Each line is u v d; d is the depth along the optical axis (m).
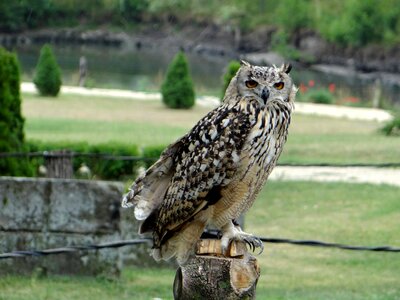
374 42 69.19
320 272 15.73
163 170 6.56
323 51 71.44
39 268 13.76
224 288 5.61
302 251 17.33
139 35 81.88
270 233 18.50
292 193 21.62
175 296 5.75
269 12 79.25
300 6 73.75
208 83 56.19
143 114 37.22
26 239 13.68
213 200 6.68
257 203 20.77
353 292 14.25
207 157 6.68
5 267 13.73
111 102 40.75
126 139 29.56
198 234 6.58
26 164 17.42
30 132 30.52
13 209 13.69
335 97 49.03
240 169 6.75
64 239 13.68
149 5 83.06
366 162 25.84
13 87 17.30
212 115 6.91
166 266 14.87
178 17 83.19
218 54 77.38
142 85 51.25
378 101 44.12
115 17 83.44
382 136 31.52
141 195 6.50
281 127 7.03
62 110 37.09
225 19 79.19
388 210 20.00
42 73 41.41
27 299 12.57
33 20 79.31
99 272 13.80
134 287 13.58
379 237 18.02
